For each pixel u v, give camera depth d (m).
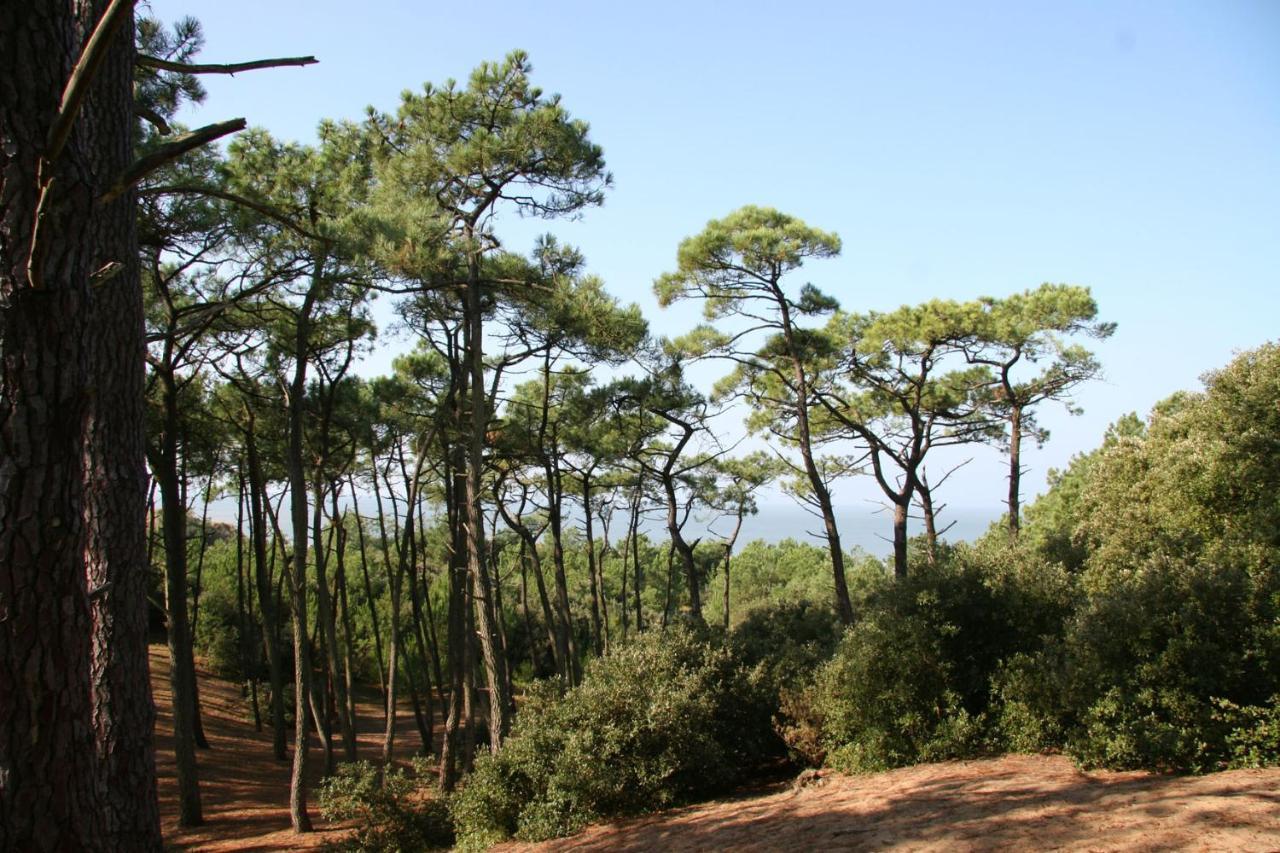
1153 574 7.93
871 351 20.83
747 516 28.94
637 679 11.61
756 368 21.44
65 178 3.11
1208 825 5.20
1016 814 6.27
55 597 2.99
